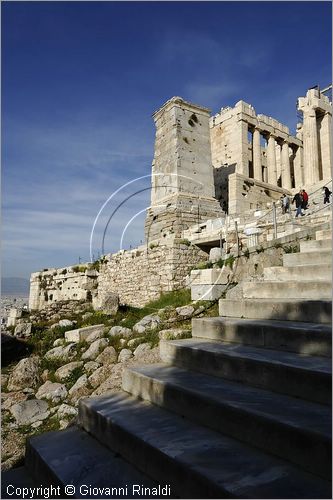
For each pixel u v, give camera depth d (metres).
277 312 4.34
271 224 13.05
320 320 3.88
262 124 33.38
